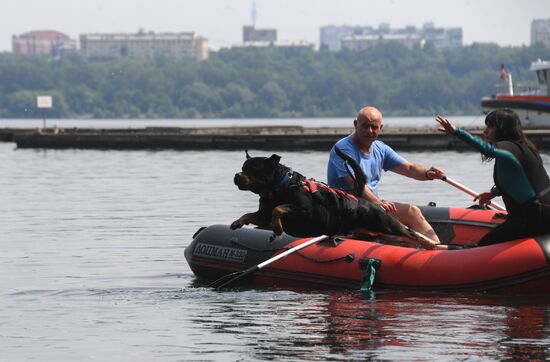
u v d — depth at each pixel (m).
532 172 23.86
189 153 94.38
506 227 24.52
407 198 48.09
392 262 25.41
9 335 21.41
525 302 23.53
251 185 24.69
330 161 27.42
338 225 25.88
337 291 25.67
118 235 36.88
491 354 19.25
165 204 47.94
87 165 79.12
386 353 19.45
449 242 29.06
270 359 19.25
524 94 122.19
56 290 26.34
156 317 23.02
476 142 23.39
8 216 43.59
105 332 21.59
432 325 21.59
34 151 101.56
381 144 28.09
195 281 27.73
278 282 26.73
